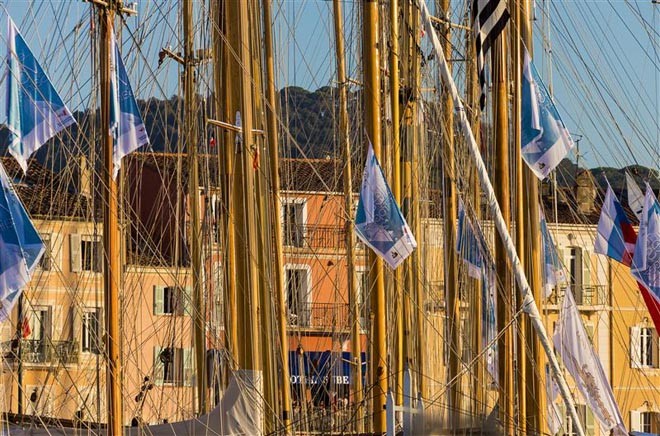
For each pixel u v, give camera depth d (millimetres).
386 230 76188
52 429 72188
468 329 87750
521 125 77312
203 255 96188
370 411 90375
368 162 76500
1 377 74438
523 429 75938
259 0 83125
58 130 63938
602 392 72188
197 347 93688
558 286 101500
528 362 77688
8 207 60844
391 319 84750
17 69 63406
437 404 69938
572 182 176500
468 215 84875
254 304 75375
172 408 125438
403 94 91250
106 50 65625
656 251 77625
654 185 127875
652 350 174500
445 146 96062
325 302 159000
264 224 79562
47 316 132750
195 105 95875
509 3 77688
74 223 113125
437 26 98000
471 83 94812
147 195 145500
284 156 104875
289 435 76875
